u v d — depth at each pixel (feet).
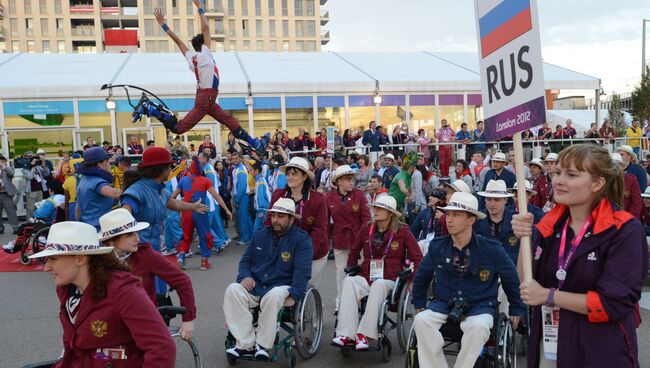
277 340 17.56
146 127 62.34
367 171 42.57
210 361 18.07
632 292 8.05
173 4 312.09
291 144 55.36
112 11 307.99
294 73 68.18
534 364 9.44
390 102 67.62
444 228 21.90
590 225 8.68
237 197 40.47
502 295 18.04
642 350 18.08
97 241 8.89
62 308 9.23
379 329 17.58
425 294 15.70
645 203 28.68
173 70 66.95
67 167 48.62
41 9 302.66
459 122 69.82
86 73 64.80
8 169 47.96
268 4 329.11
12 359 18.45
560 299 8.50
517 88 9.73
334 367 17.52
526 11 9.43
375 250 18.89
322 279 29.40
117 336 8.81
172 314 13.48
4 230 49.65
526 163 56.49
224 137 63.87
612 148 63.57
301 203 20.49
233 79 63.67
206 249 31.96
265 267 18.01
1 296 26.81
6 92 58.70
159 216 16.26
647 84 127.65
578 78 68.54
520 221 9.16
